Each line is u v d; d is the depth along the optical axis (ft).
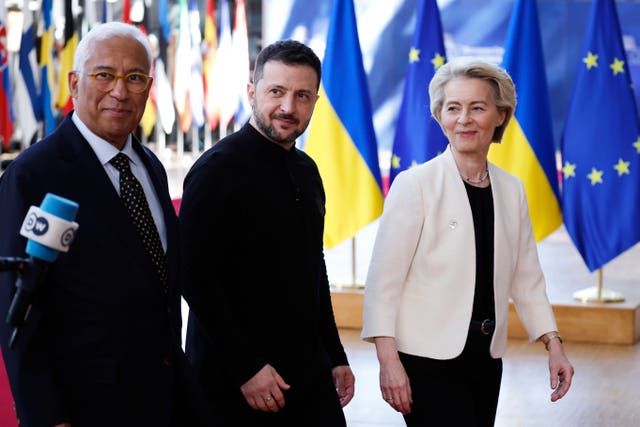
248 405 12.93
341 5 28.76
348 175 28.81
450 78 12.90
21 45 46.39
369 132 28.84
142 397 10.43
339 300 29.43
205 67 59.93
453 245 12.65
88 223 10.27
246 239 12.51
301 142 33.91
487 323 12.69
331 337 14.11
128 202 10.74
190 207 12.33
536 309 13.65
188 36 58.08
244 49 56.80
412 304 12.70
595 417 21.29
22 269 8.29
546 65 51.39
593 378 24.34
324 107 28.78
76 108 10.78
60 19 50.72
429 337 12.59
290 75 12.48
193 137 77.30
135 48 10.66
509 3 48.19
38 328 9.91
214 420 12.83
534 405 22.12
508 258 12.93
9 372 9.87
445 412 12.45
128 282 10.39
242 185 12.44
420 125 28.50
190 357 13.23
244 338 12.38
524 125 28.12
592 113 27.96
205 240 12.30
